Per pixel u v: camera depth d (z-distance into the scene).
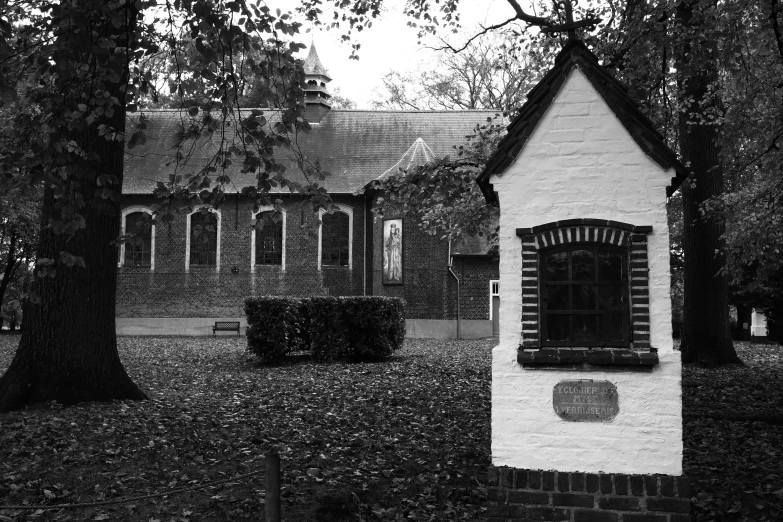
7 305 8.41
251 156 8.82
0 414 11.73
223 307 39.56
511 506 6.89
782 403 13.98
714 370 18.67
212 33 8.61
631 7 12.36
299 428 11.47
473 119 42.25
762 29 11.87
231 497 7.90
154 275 39.75
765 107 13.61
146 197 38.94
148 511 7.48
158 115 42.72
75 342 12.78
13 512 7.31
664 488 6.67
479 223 19.02
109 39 7.80
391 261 36.81
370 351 21.92
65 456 9.10
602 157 7.04
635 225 6.92
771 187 14.02
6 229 31.77
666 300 6.86
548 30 12.88
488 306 36.12
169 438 10.26
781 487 8.61
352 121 42.59
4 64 8.86
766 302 26.72
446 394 15.02
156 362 21.75
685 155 19.52
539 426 6.94
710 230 19.53
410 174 16.62
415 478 8.92
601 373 6.87
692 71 12.59
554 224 7.03
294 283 39.38
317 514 7.54
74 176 8.05
